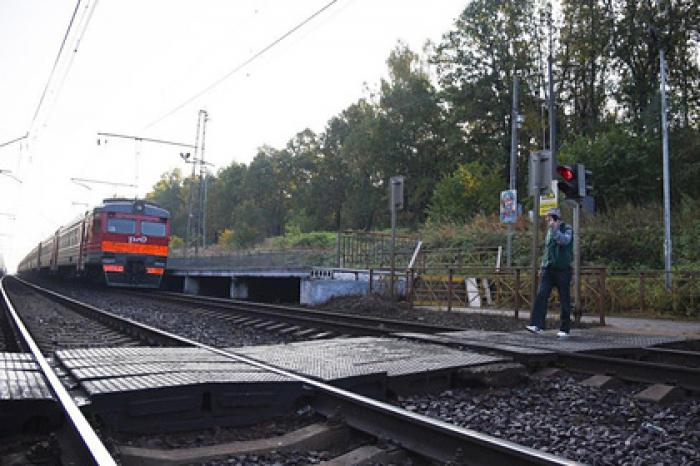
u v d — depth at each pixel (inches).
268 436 175.5
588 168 1018.7
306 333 432.8
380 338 347.6
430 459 147.3
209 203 3631.9
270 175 3272.6
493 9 1600.6
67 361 225.9
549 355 281.9
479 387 244.5
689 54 1256.8
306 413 192.4
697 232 801.6
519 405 214.1
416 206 1934.1
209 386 183.5
